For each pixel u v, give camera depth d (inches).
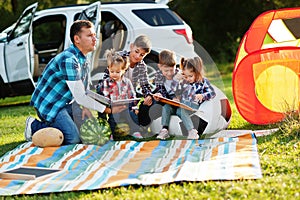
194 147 239.8
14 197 189.6
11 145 273.4
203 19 802.8
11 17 587.2
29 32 418.9
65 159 229.8
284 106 283.7
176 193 179.3
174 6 732.0
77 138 253.8
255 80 290.4
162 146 245.3
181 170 201.6
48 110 259.6
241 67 285.0
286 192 175.0
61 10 433.4
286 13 304.7
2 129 325.4
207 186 183.8
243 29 791.1
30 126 267.7
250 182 186.1
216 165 208.2
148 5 424.8
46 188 194.5
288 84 289.4
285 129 254.1
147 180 194.1
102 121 256.2
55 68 257.0
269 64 292.0
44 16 434.3
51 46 475.5
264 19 305.3
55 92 259.1
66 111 259.6
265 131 263.3
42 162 227.0
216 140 250.4
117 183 192.5
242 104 287.1
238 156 219.0
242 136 254.5
